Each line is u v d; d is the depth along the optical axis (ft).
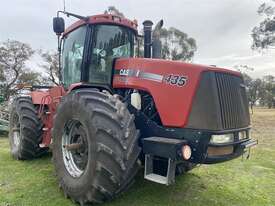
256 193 14.24
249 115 13.34
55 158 13.35
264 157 22.30
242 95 12.76
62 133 13.14
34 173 16.02
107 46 14.78
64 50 16.90
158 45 16.07
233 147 11.83
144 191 13.62
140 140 11.60
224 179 16.17
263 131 41.78
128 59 13.06
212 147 11.04
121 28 15.24
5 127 29.58
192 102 11.05
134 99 12.34
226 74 11.91
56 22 15.43
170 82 11.55
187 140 11.02
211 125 11.00
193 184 14.98
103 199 11.37
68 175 12.50
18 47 78.74
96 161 10.87
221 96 11.48
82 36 15.08
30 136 18.17
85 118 11.57
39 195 12.89
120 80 13.06
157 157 11.41
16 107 19.29
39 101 18.44
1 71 77.00
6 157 19.90
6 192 13.19
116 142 10.71
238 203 12.90
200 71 11.19
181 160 10.69
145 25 16.12
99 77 14.57
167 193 13.56
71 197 12.17
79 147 12.41
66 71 16.66
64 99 13.19
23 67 79.56
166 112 11.46
